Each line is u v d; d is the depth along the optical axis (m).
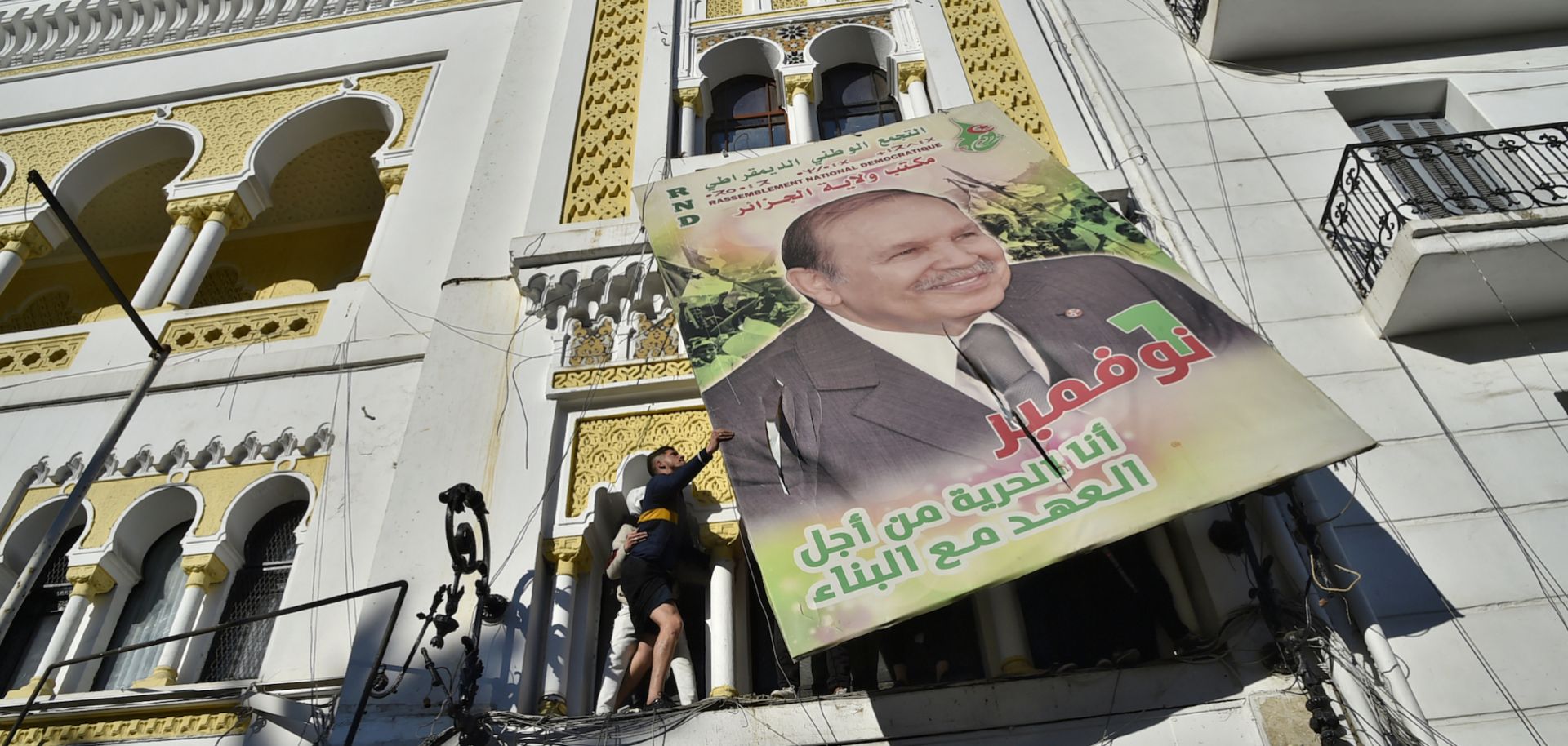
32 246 9.39
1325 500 5.57
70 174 9.79
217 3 11.11
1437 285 6.07
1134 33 8.90
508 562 5.86
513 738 5.06
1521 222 6.05
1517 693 4.79
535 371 6.93
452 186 8.98
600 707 5.47
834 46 9.75
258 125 9.96
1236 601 5.15
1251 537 5.42
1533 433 5.77
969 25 9.39
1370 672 4.88
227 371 7.70
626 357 6.91
